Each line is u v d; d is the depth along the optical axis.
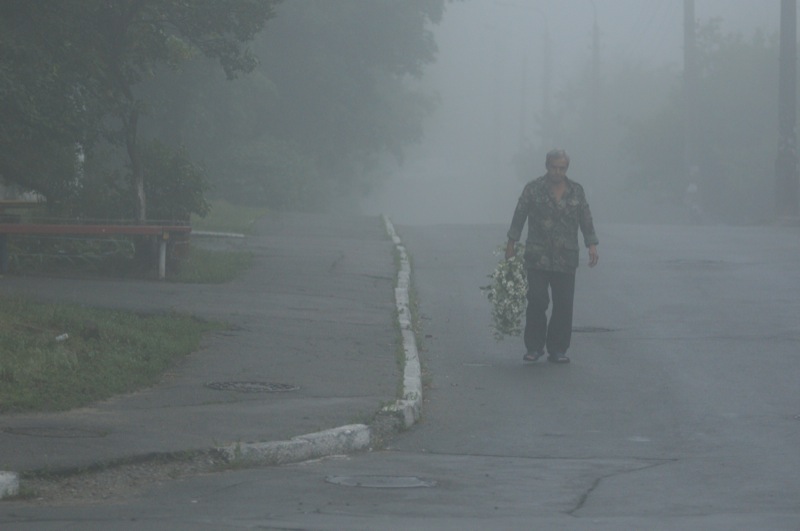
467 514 15.76
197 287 39.69
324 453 20.53
